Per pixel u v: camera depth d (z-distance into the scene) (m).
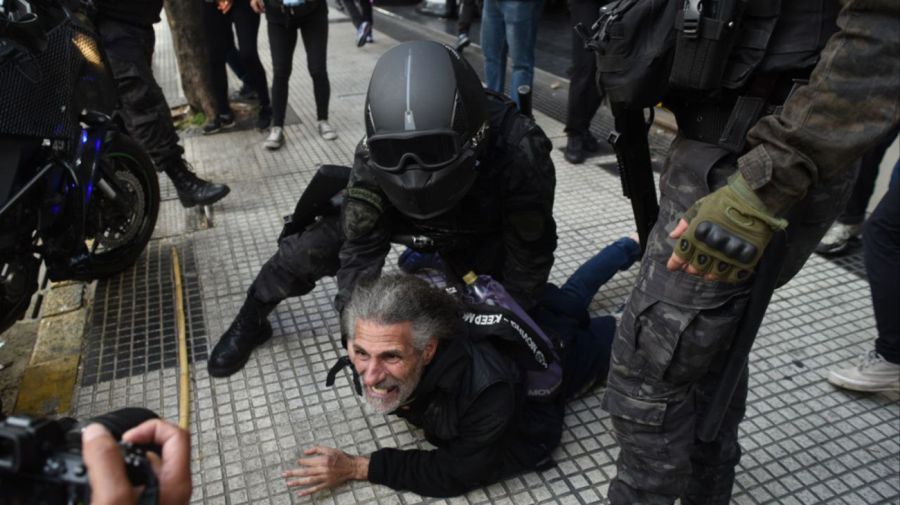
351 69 6.23
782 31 1.16
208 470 1.87
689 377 1.28
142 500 0.55
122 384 2.20
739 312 1.21
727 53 1.17
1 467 0.52
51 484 0.53
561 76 5.64
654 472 1.37
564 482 1.81
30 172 2.07
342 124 4.70
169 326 2.49
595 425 2.01
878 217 1.90
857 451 1.90
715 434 1.28
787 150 1.02
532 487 1.80
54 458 0.54
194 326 2.49
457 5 8.40
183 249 3.02
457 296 1.88
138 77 3.00
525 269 1.92
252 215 3.35
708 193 1.25
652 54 1.28
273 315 2.54
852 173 1.32
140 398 2.14
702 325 1.21
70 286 2.74
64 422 0.68
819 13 1.15
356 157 1.88
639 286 1.30
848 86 0.98
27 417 0.54
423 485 1.70
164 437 0.63
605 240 3.07
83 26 2.40
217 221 3.29
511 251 1.91
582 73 3.74
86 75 2.33
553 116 4.77
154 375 2.24
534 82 5.52
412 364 1.51
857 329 2.41
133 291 2.70
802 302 2.57
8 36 1.99
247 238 3.12
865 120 0.99
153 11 3.06
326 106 4.39
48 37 2.14
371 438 1.97
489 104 1.88
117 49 2.95
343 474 1.76
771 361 2.25
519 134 1.81
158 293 2.69
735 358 1.23
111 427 0.66
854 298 2.59
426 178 1.62
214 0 4.21
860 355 2.27
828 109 0.99
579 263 2.88
